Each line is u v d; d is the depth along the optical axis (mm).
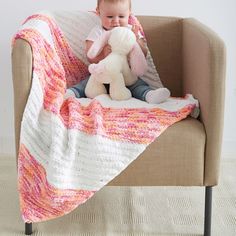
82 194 1297
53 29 1615
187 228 1511
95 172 1281
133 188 1771
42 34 1435
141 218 1562
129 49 1581
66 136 1272
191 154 1321
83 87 1631
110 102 1515
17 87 1284
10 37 1911
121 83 1556
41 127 1298
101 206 1634
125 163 1292
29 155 1293
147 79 1766
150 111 1420
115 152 1279
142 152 1306
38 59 1326
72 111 1343
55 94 1383
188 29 1621
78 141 1276
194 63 1499
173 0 1882
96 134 1263
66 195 1274
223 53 1273
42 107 1328
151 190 1759
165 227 1514
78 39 1707
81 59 1714
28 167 1300
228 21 1901
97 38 1641
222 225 1526
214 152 1331
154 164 1320
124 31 1577
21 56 1276
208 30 1407
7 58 1937
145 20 1764
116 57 1567
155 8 1893
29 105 1282
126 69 1587
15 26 1900
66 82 1675
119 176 1324
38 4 1879
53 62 1453
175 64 1783
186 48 1660
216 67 1276
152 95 1502
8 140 2041
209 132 1320
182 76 1762
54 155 1246
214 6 1886
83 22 1717
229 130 2045
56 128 1262
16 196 1688
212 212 1603
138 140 1290
